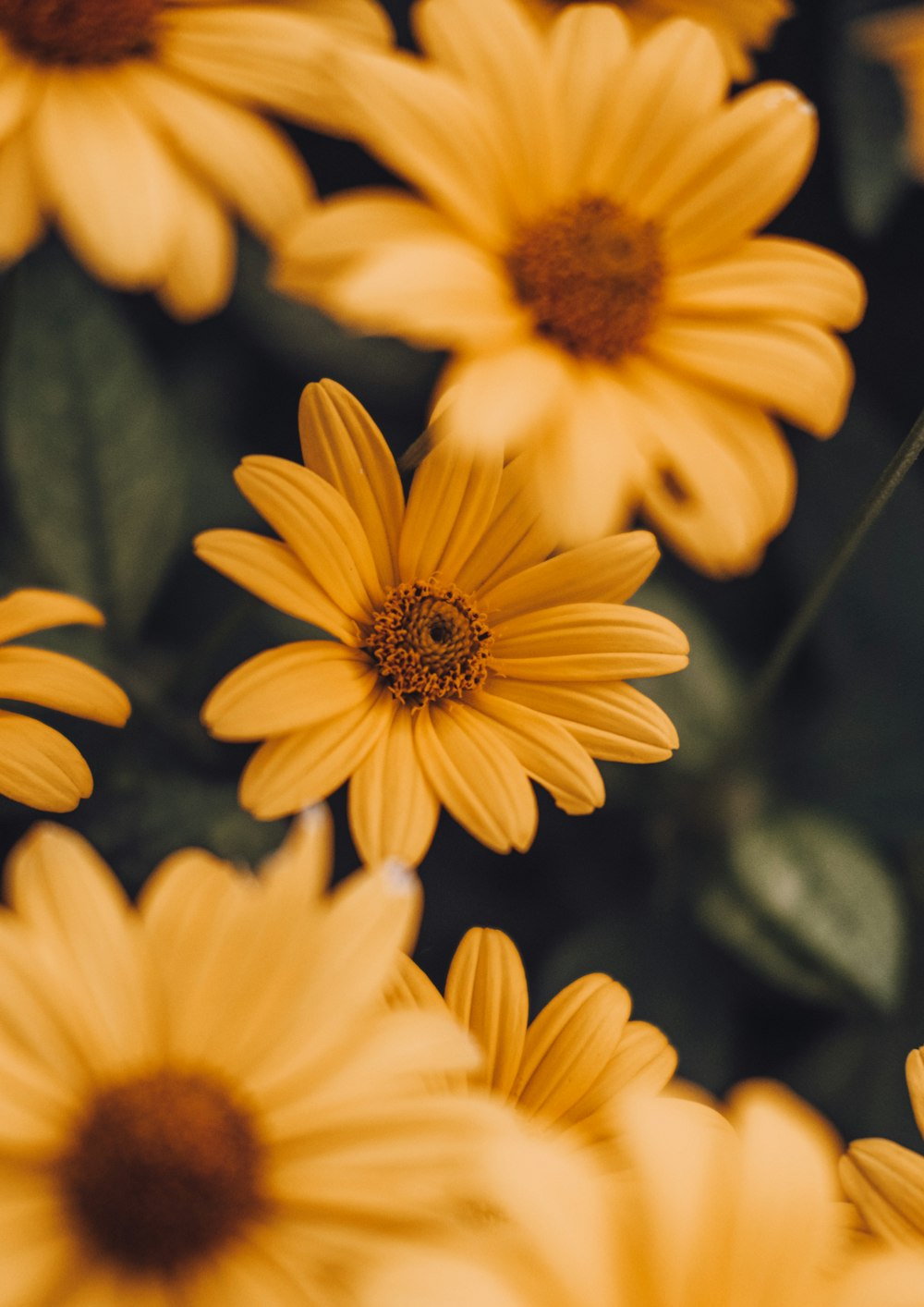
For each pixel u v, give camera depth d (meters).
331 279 0.38
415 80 0.39
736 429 0.41
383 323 0.38
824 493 0.52
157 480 0.47
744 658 0.53
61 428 0.47
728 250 0.42
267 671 0.39
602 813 0.51
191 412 0.52
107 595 0.47
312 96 0.40
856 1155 0.37
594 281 0.40
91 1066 0.36
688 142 0.41
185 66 0.40
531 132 0.40
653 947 0.49
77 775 0.39
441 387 0.39
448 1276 0.34
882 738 0.52
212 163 0.39
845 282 0.41
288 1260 0.35
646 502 0.40
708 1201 0.35
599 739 0.40
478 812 0.39
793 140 0.41
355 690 0.40
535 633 0.41
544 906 0.50
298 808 0.39
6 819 0.44
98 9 0.39
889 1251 0.36
